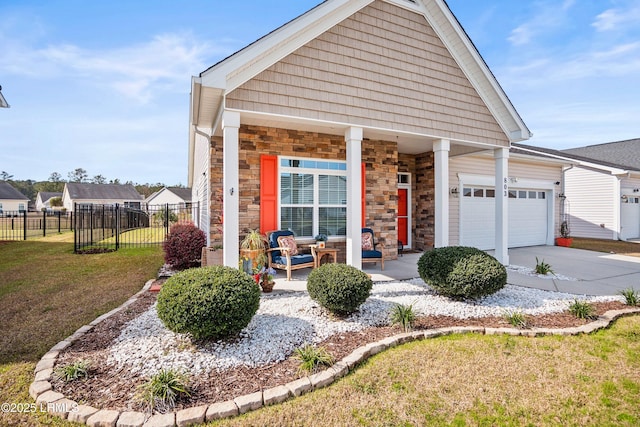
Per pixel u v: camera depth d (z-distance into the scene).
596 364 3.28
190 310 3.22
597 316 4.52
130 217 18.70
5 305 4.93
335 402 2.63
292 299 5.03
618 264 8.67
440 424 2.41
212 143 7.36
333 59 5.91
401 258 9.10
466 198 10.95
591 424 2.44
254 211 6.98
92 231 11.90
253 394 2.64
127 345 3.44
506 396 2.75
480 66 7.48
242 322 3.44
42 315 4.50
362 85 6.22
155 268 7.78
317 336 3.74
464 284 4.74
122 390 2.68
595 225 15.16
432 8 6.99
